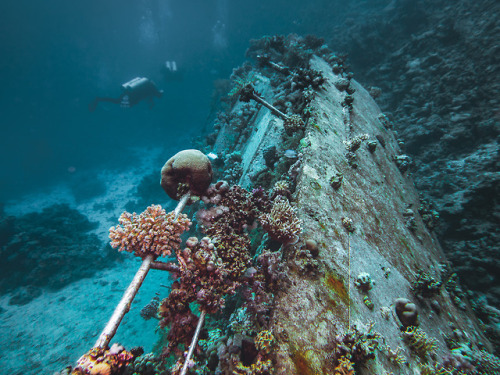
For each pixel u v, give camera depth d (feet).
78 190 114.01
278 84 41.19
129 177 120.98
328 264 15.39
